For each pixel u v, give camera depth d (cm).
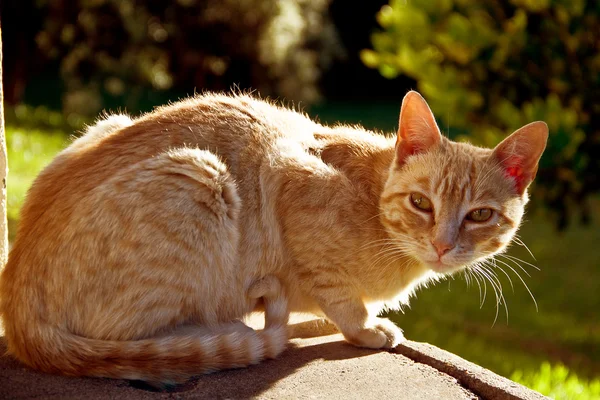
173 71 349
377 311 95
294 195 88
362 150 93
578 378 128
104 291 82
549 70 164
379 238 89
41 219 84
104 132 93
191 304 85
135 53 325
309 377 83
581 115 164
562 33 160
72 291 82
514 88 167
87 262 82
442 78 164
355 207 89
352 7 449
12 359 84
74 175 85
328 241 88
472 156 90
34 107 353
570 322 163
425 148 90
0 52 93
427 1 167
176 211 83
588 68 161
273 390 81
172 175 84
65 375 81
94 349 81
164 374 81
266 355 86
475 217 89
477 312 166
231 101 94
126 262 82
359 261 88
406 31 169
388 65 176
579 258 211
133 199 82
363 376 84
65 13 310
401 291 92
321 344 90
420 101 89
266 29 337
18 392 79
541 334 155
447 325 155
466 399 82
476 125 169
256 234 88
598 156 165
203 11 325
